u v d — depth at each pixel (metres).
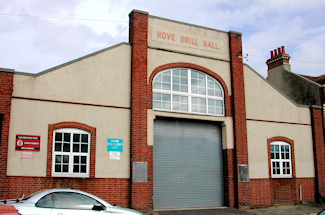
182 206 15.39
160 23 16.00
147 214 13.51
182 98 15.97
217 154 16.69
